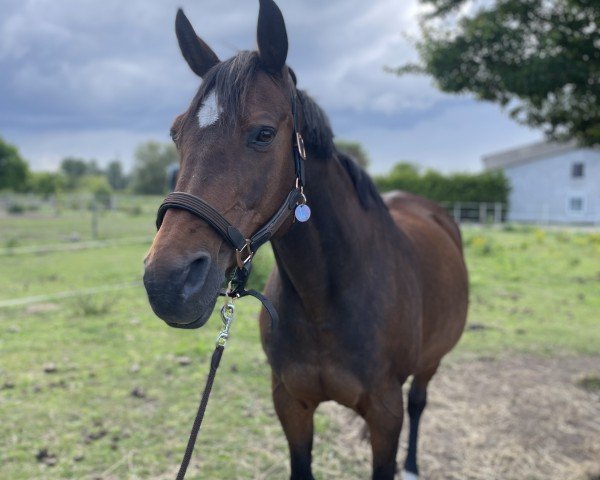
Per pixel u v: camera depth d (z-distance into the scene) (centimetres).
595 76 404
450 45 443
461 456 307
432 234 278
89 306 557
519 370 438
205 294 132
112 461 284
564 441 325
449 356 467
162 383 382
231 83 143
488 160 3334
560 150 2822
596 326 568
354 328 185
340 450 306
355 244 187
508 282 809
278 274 203
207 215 134
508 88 413
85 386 373
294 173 159
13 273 795
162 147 4866
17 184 3275
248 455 295
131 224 1778
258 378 397
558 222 2697
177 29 170
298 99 167
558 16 401
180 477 158
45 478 267
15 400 347
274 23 147
